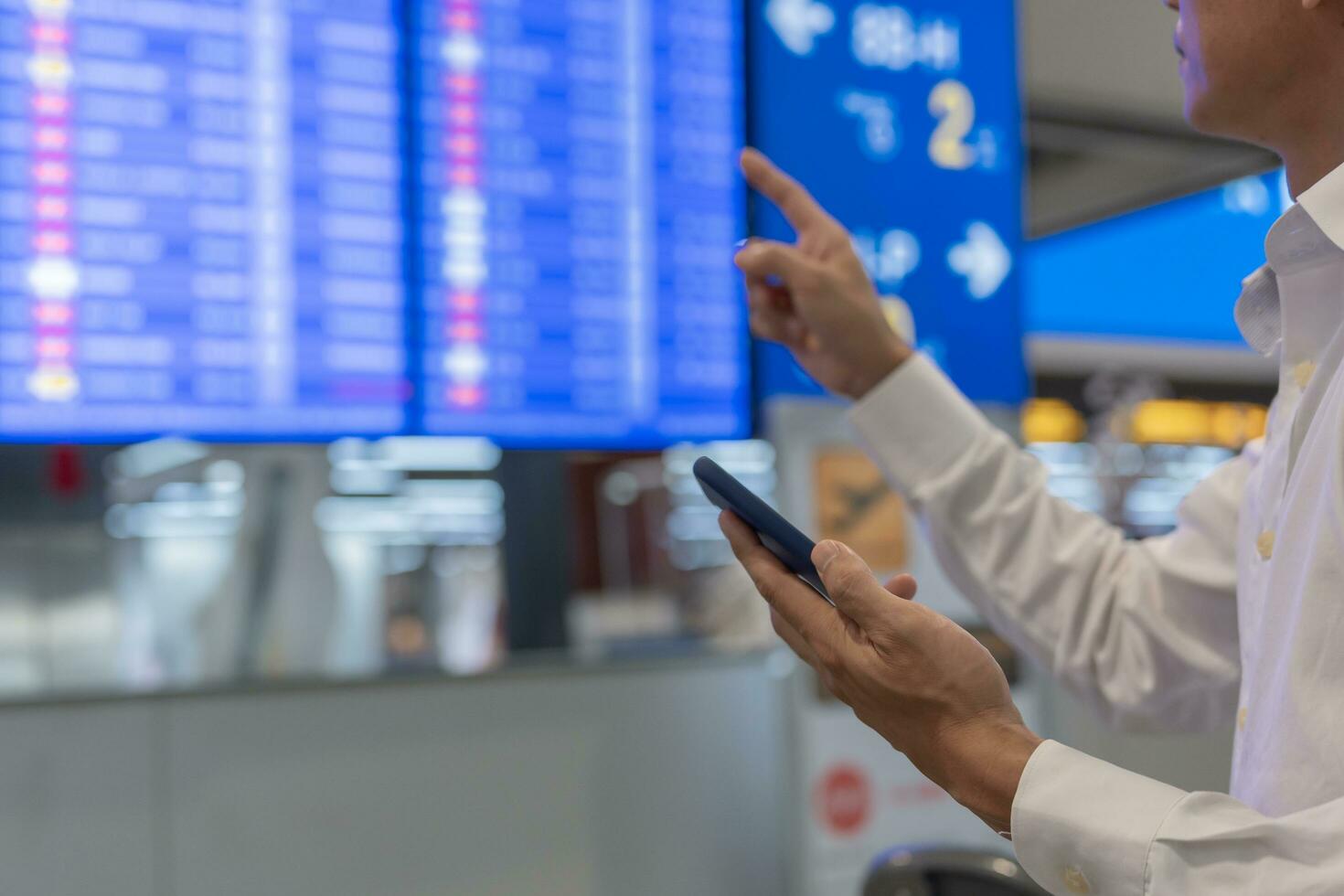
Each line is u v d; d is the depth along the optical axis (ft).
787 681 6.60
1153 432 17.07
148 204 5.87
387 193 6.35
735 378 7.12
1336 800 1.95
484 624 9.18
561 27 6.80
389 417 6.32
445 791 6.15
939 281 7.63
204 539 7.50
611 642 8.21
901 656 2.18
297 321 6.15
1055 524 3.28
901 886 3.89
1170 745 7.64
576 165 6.81
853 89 7.48
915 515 3.46
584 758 6.48
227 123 6.03
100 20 5.80
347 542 8.03
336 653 7.31
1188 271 14.61
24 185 5.67
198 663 6.89
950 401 3.40
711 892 6.71
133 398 5.82
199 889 5.66
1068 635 3.17
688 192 7.07
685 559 9.61
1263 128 2.52
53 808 5.44
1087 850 2.05
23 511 7.07
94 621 7.06
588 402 6.78
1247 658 2.49
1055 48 10.95
